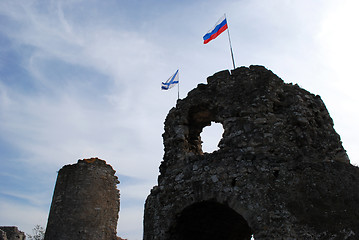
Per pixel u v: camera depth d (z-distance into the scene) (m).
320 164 10.03
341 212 9.04
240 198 10.02
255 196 9.86
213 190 10.57
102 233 19.59
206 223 12.21
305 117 11.30
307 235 8.89
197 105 12.94
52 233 19.05
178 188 11.48
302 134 10.98
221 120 12.01
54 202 20.23
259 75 12.38
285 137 10.97
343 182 9.61
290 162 10.27
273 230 9.19
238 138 11.20
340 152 11.38
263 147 10.71
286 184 9.83
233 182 10.41
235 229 13.16
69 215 19.16
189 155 11.97
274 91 11.98
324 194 9.42
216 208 11.29
